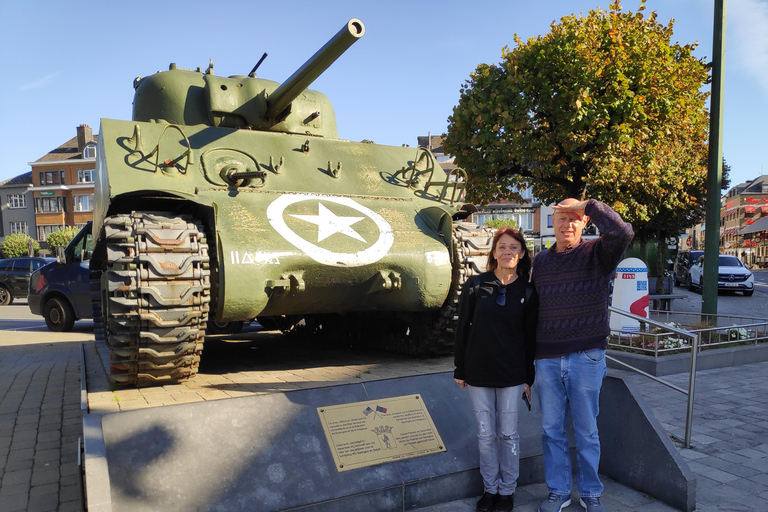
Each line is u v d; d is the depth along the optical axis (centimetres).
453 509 373
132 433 322
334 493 346
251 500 327
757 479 436
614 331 898
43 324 1461
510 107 996
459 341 377
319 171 579
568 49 945
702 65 1050
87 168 5394
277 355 614
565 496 366
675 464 385
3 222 5553
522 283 371
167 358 421
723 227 10650
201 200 441
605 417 441
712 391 721
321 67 532
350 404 387
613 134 949
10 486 420
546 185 1207
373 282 492
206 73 714
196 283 415
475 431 411
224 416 349
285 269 448
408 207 563
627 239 338
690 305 1706
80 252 1254
